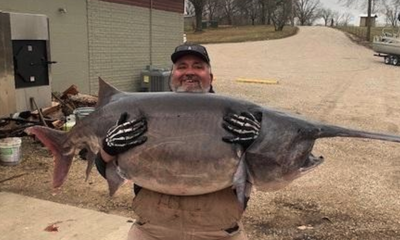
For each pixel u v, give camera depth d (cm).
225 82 2111
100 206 541
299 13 8481
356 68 2862
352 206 565
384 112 1338
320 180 670
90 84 1268
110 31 1336
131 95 261
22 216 493
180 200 252
